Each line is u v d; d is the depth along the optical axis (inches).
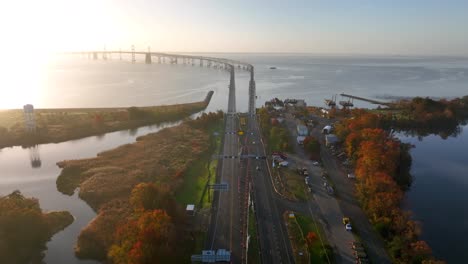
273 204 5260.8
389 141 6988.2
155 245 3698.3
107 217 4950.8
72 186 6210.6
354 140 6958.7
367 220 4852.4
